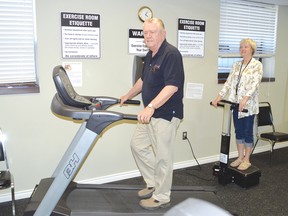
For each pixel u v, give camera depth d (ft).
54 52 9.60
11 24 9.10
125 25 10.62
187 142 12.91
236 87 11.35
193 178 11.71
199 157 13.34
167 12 11.43
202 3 12.16
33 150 9.78
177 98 7.66
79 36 9.87
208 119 13.26
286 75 15.69
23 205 9.34
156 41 7.41
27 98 9.42
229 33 13.57
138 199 8.52
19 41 9.29
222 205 8.69
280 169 12.85
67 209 7.56
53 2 9.35
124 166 11.53
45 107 9.73
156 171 7.89
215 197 8.97
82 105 6.70
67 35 9.68
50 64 9.59
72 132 10.26
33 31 9.42
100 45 10.28
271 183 11.31
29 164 9.80
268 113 14.24
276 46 15.06
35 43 9.41
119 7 10.41
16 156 9.57
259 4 14.12
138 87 8.73
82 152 6.42
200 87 12.76
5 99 9.13
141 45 11.02
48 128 9.88
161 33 7.45
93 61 10.25
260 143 15.28
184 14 11.81
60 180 6.44
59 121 10.01
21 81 9.52
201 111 13.01
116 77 10.74
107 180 11.19
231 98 11.51
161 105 7.14
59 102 6.61
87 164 10.80
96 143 10.83
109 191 8.99
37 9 9.16
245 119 11.32
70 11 9.62
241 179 10.78
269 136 13.34
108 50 10.45
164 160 7.68
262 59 15.19
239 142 11.60
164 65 7.41
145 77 8.06
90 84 10.33
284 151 15.51
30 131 9.64
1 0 8.86
